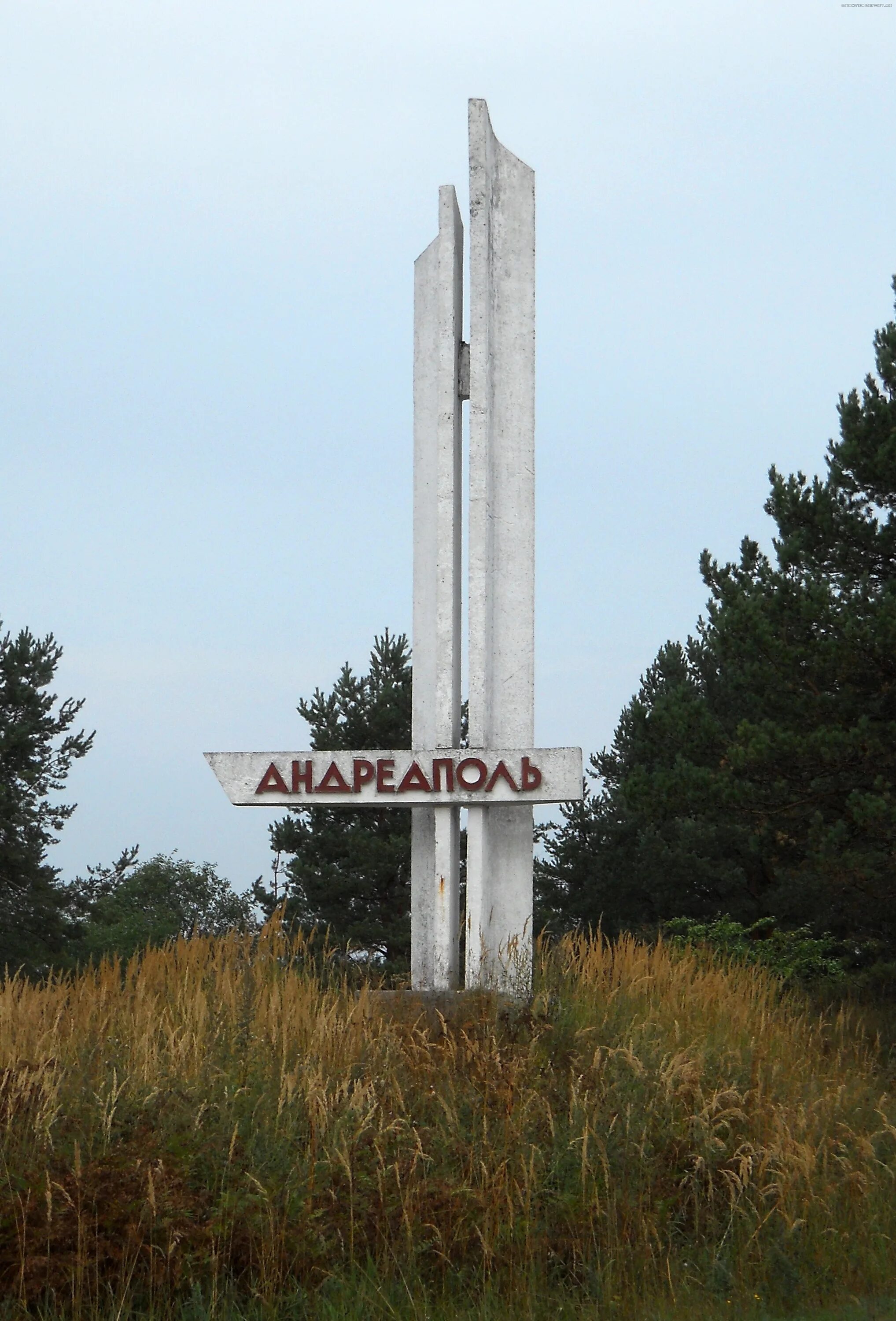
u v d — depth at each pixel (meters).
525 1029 10.91
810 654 17.72
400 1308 7.15
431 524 14.05
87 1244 6.90
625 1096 9.27
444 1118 8.70
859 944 25.72
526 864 13.52
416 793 13.39
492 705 13.70
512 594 13.88
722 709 29.38
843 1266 8.12
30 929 31.20
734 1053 10.81
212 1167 7.68
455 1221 7.74
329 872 29.53
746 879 28.94
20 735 30.56
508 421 14.09
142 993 10.83
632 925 30.78
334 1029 9.97
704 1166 8.66
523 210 14.41
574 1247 7.83
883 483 19.00
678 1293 7.62
